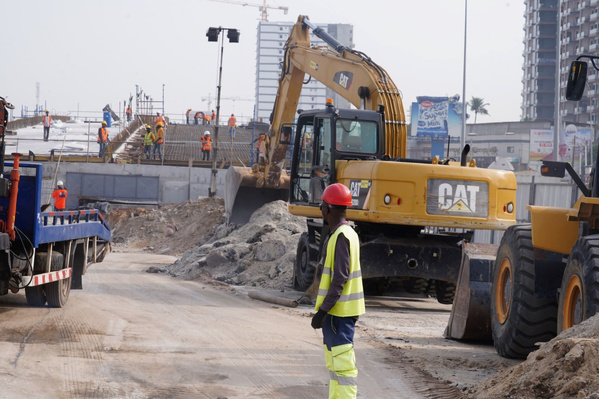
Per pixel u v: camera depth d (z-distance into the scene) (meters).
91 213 14.70
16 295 14.02
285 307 14.82
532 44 152.12
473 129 121.56
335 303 5.41
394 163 14.24
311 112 16.66
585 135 88.56
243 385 7.21
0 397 6.26
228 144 63.94
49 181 49.28
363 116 15.90
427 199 14.23
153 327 10.65
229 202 29.22
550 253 8.55
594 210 7.71
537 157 93.25
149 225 42.53
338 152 15.62
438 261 15.01
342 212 5.59
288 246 21.80
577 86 8.12
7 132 10.73
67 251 13.14
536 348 8.58
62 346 8.72
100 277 22.39
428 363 8.61
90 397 6.50
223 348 9.16
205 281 21.30
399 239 15.33
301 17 22.58
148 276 23.86
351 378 5.43
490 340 10.74
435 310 15.60
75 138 66.69
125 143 60.41
